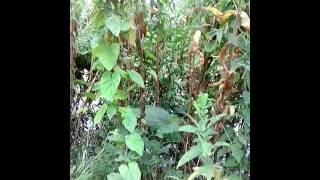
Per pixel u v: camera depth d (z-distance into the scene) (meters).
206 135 1.49
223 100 1.60
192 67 1.79
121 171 1.47
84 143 1.70
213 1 1.75
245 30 1.57
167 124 1.75
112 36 1.54
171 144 1.85
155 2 1.82
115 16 1.48
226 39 1.67
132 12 1.64
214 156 1.65
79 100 1.71
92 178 1.58
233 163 1.53
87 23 1.68
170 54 1.97
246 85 1.52
